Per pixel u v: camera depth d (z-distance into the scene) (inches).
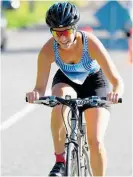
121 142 653.9
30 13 2445.9
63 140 407.5
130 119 768.9
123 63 1336.1
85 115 411.5
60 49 415.8
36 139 667.4
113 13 1692.9
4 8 2299.5
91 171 413.1
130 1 2079.2
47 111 824.3
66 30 387.9
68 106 399.5
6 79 1109.7
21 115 796.0
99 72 442.3
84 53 415.2
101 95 442.6
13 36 2130.9
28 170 556.1
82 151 414.9
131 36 1341.0
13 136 681.6
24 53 1558.8
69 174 375.2
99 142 397.1
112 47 1695.4
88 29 1502.2
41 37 2081.7
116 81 411.5
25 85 1041.5
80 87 443.8
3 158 594.6
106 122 410.6
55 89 434.6
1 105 863.7
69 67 424.5
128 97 917.2
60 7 386.9
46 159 591.5
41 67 421.1
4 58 1451.8
